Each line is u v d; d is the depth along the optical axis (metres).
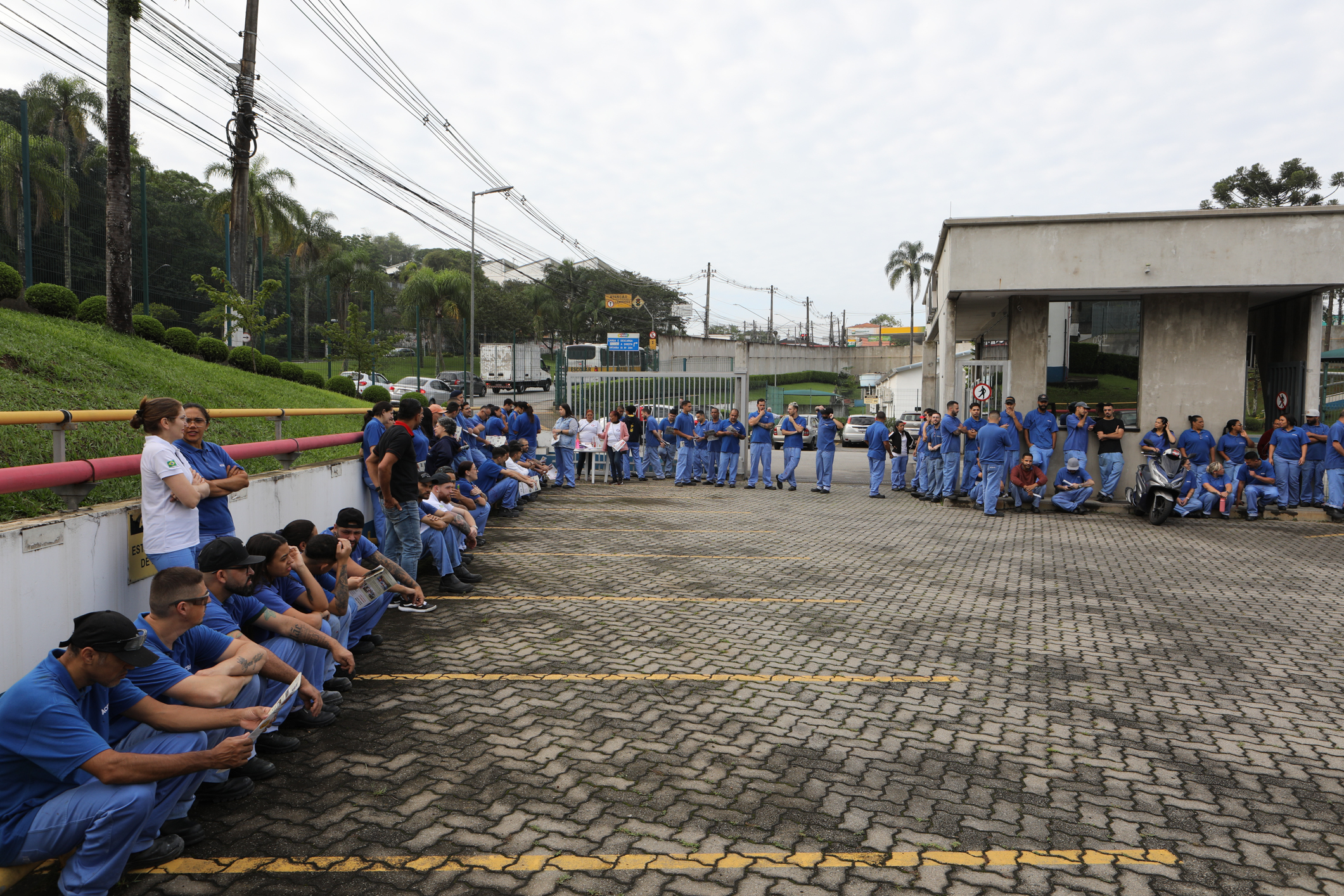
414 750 4.18
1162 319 14.30
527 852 3.22
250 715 3.27
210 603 3.94
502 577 8.23
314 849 3.23
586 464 18.75
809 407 58.25
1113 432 13.80
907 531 11.63
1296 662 5.79
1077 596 7.72
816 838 3.36
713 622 6.64
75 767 2.77
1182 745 4.36
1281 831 3.47
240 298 19.08
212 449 5.02
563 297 71.69
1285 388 15.02
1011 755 4.21
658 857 3.20
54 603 4.00
